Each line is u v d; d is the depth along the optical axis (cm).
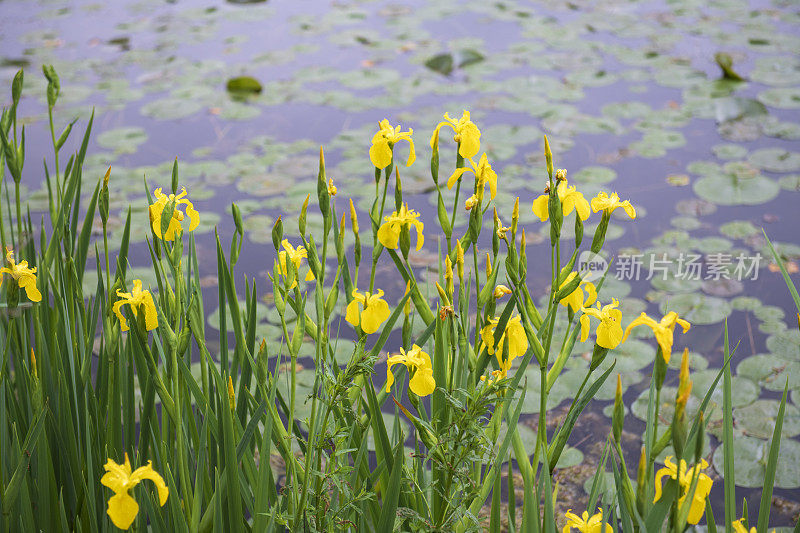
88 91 387
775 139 319
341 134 337
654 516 71
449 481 86
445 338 94
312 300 231
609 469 176
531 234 263
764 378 200
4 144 121
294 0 534
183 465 89
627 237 260
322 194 85
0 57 431
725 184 286
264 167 311
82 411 107
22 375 118
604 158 309
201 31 469
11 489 86
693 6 482
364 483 95
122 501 65
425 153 319
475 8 500
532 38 444
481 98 369
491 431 94
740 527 84
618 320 81
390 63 414
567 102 362
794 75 378
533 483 86
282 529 97
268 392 101
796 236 256
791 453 179
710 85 370
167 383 96
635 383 202
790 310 223
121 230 270
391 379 94
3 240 125
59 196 130
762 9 469
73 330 110
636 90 372
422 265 248
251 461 96
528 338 87
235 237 96
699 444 65
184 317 89
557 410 194
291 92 380
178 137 340
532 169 303
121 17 500
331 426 93
